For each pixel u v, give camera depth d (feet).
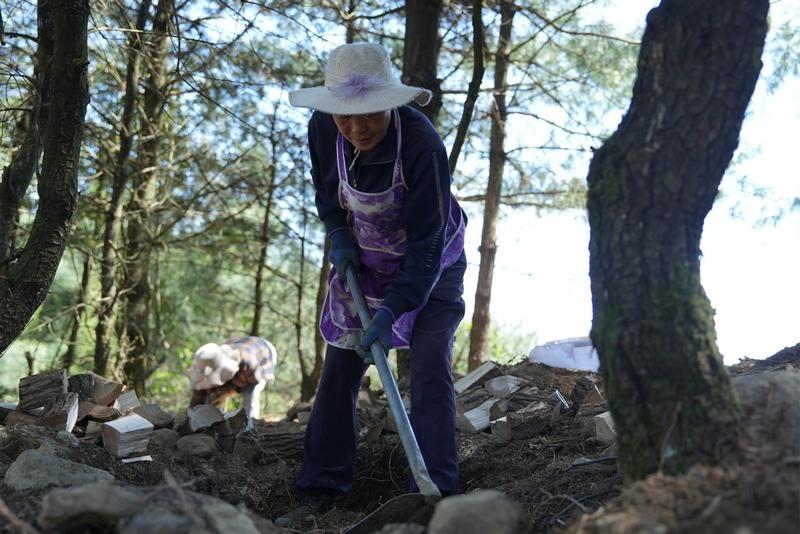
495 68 26.11
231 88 24.02
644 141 7.07
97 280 31.60
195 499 7.08
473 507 6.19
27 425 11.71
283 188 29.35
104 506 6.56
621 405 6.97
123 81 25.98
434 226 9.68
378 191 9.78
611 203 7.14
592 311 7.33
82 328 30.96
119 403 13.55
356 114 9.18
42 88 12.96
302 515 11.00
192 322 34.60
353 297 10.29
